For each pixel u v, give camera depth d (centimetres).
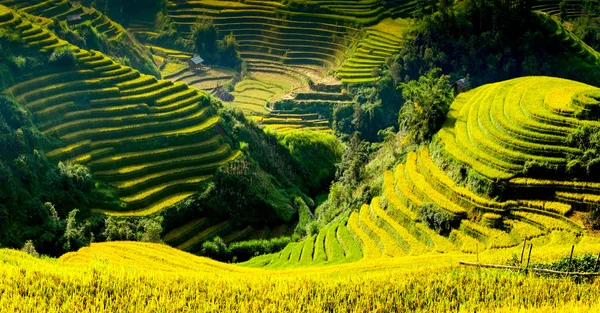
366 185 7700
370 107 13100
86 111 8875
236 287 3709
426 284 3775
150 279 3788
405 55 13950
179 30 18050
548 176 5953
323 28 16925
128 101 9269
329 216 8081
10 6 13050
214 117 9794
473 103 7762
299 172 10731
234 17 17825
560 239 5291
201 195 8306
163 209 7894
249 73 16550
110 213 7688
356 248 6525
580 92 6619
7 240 6512
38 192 7362
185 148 8906
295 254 6956
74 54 9425
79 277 3684
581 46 13900
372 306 3541
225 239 8119
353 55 15112
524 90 7481
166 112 9400
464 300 3531
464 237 5866
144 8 18912
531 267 3950
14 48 9206
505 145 6419
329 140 11475
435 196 6425
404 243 6169
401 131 8975
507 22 13738
